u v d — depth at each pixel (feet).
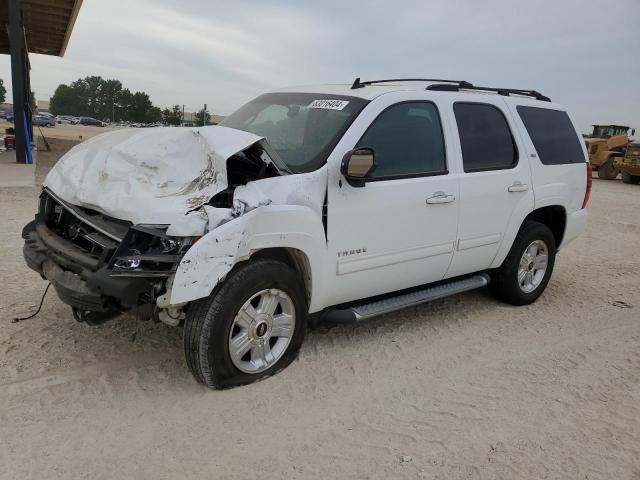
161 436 10.06
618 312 18.61
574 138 19.42
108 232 10.84
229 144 11.21
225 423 10.58
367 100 13.60
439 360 13.93
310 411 11.19
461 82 16.22
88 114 410.31
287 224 11.49
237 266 11.30
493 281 18.07
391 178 13.58
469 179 15.28
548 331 16.44
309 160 12.58
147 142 12.12
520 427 11.10
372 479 9.32
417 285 15.16
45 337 13.50
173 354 13.14
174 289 9.91
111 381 11.77
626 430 11.19
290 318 12.29
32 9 55.31
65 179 12.60
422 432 10.75
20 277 17.48
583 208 19.83
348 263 12.97
